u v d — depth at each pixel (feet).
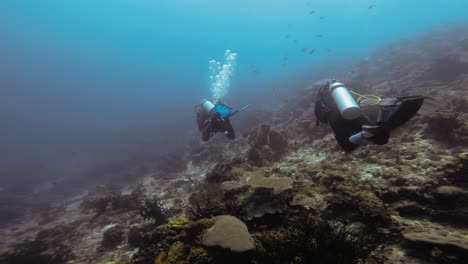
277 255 9.98
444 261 8.55
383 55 96.22
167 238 12.89
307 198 13.71
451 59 37.70
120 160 69.36
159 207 19.94
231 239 10.31
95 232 22.22
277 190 13.41
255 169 22.58
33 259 18.65
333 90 11.44
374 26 542.57
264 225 12.71
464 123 16.85
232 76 384.06
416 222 10.88
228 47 573.74
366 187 13.84
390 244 10.14
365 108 14.24
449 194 10.89
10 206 43.68
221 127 22.43
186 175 34.78
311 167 19.38
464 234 9.60
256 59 650.02
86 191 48.75
